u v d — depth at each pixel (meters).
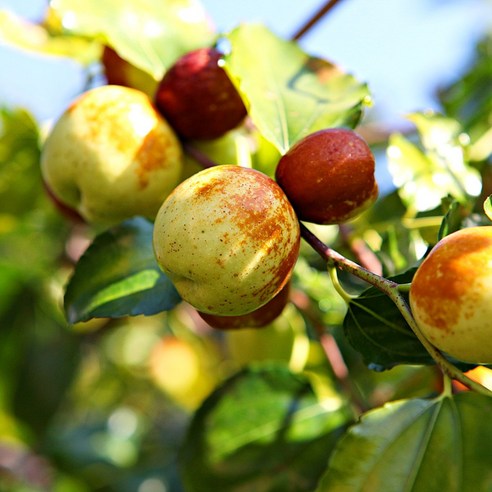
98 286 0.24
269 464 0.26
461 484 0.20
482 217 0.26
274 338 0.30
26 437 0.41
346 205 0.21
